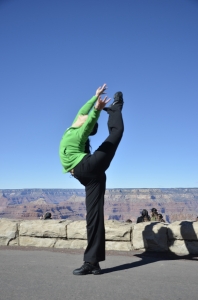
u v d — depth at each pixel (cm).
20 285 396
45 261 540
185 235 613
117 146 461
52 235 692
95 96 485
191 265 517
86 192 474
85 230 671
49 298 351
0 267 490
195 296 360
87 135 466
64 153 469
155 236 629
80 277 438
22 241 709
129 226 656
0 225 727
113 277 439
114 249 655
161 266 510
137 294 365
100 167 455
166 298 353
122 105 491
